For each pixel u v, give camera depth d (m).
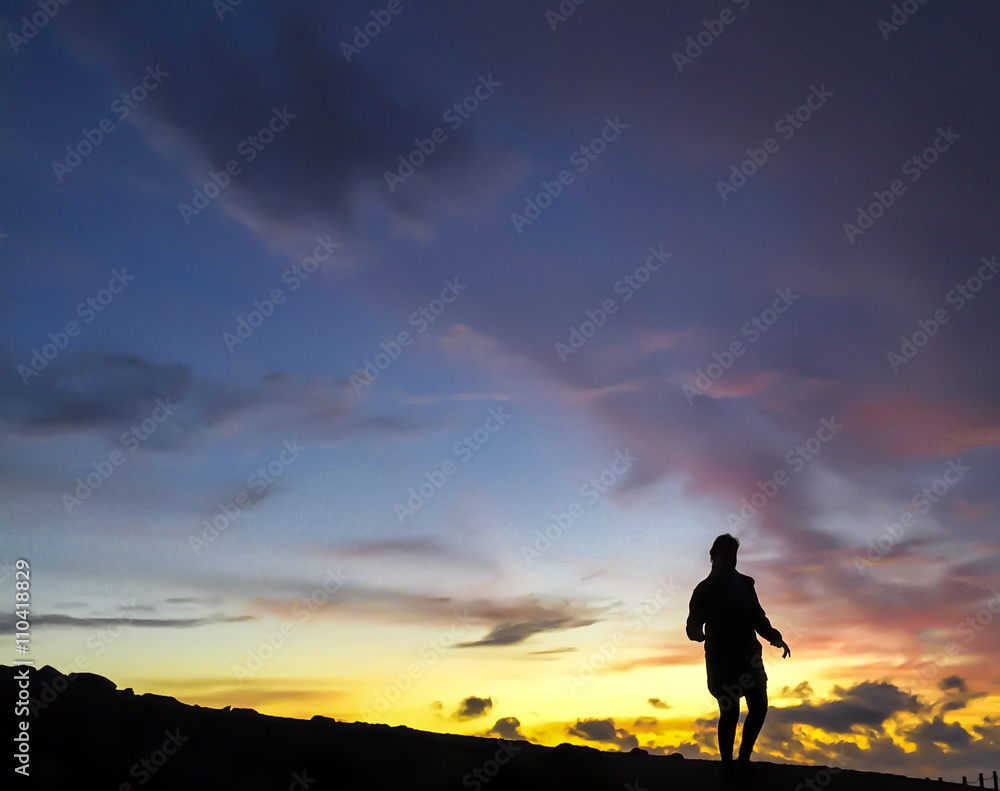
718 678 11.27
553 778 10.03
